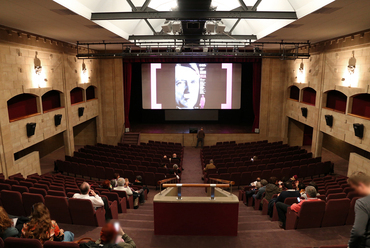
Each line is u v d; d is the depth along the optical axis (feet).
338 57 41.22
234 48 48.44
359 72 36.40
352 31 35.12
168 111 77.61
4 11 23.84
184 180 41.60
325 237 15.99
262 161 41.45
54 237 12.53
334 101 45.03
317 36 39.88
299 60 55.21
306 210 16.56
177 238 15.85
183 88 67.46
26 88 36.73
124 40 43.68
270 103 64.08
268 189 22.75
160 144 57.52
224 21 46.98
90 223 18.04
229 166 40.37
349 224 17.53
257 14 26.04
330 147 58.75
